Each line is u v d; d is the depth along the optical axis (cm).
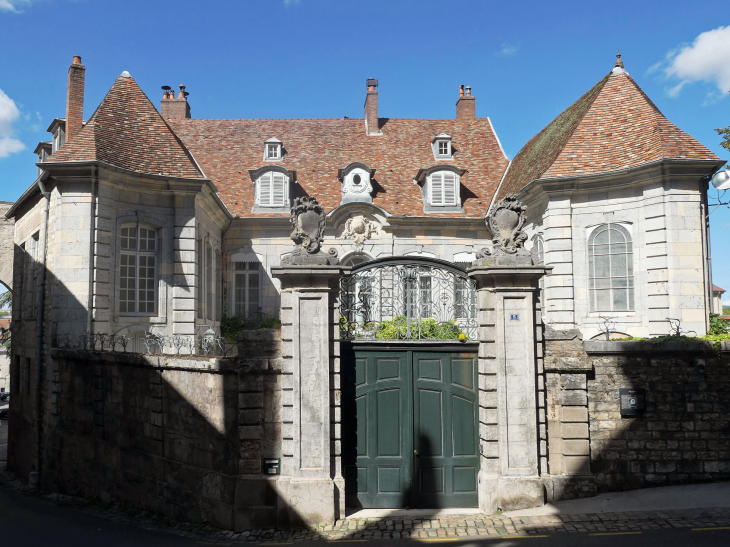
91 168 1514
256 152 2486
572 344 1010
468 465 1018
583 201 1731
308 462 947
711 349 1014
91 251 1517
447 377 1029
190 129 2572
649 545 786
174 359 1080
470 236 2241
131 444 1198
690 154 1581
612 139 1759
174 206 1681
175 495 1062
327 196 2302
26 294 1878
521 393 973
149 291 1653
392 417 1023
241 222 2183
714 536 807
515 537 843
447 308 1077
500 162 2517
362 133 2619
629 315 1647
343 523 936
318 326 966
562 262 1720
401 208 2250
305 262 966
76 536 963
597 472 1004
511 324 983
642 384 1019
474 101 2755
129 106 1786
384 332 1048
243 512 936
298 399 952
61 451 1446
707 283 1609
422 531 891
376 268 1056
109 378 1282
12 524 1068
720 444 1011
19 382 1934
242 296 2202
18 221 2158
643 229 1636
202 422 1027
